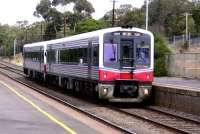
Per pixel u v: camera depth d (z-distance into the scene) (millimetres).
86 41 25891
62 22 111062
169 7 110875
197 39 71938
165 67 51188
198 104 20312
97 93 25156
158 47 52125
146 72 23906
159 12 110000
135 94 23859
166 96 23141
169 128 16031
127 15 100188
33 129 14281
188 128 16688
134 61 23734
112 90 23516
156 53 51938
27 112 18719
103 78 23391
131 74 23688
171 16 109188
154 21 109562
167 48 53219
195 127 16938
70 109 21188
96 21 71750
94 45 24375
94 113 20703
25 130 14062
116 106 24062
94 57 24344
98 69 23609
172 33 100500
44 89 35094
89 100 26984
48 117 17312
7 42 147500
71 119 17016
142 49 23922
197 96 20406
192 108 20797
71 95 30391
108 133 14516
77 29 73312
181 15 107312
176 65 50406
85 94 27906
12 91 29453
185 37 76250
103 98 23672
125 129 14945
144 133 15297
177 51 67188
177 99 22094
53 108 20672
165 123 17906
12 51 136000
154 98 24438
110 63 23469
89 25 71062
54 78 36156
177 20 103875
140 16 98125
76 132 13883
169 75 50906
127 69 23609
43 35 112750
